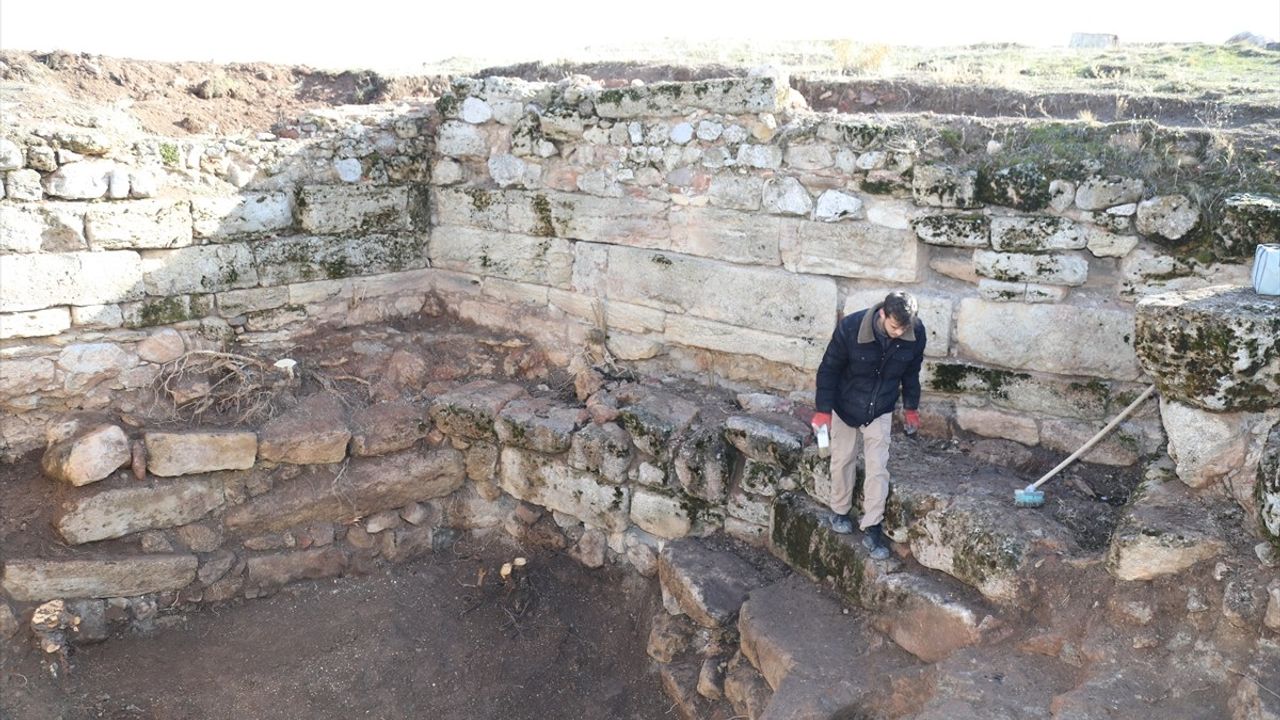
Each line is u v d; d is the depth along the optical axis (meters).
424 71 9.51
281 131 7.21
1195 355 4.09
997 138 5.63
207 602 6.35
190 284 6.57
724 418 6.32
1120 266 5.32
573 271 7.21
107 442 5.95
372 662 6.17
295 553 6.61
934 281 5.88
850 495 5.28
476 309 7.78
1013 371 5.62
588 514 6.62
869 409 4.92
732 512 6.08
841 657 4.90
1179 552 4.06
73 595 5.84
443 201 7.73
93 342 6.25
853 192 5.84
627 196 6.77
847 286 6.06
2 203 5.71
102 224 6.08
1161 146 5.30
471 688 6.07
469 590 6.78
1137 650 4.05
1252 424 4.15
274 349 7.09
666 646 5.86
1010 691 4.12
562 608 6.59
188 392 6.44
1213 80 7.41
